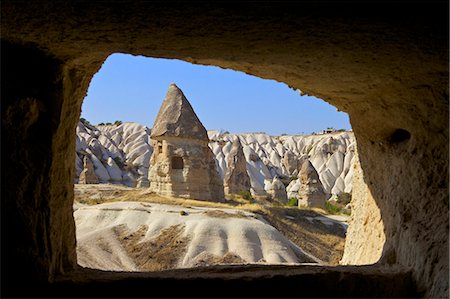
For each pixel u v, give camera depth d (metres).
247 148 66.44
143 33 3.63
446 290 4.16
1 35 3.77
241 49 3.90
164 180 26.33
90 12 3.28
